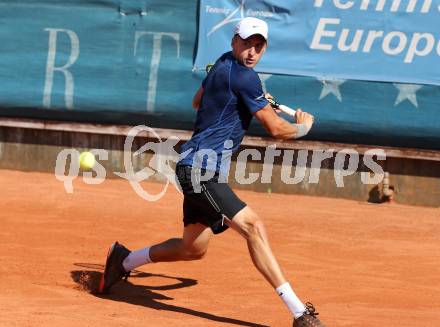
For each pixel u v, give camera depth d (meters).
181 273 18.25
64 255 19.25
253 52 13.79
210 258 19.77
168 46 30.19
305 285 17.56
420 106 29.31
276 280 13.42
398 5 29.08
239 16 29.62
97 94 30.69
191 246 15.02
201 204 14.13
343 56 29.47
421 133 29.41
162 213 25.48
